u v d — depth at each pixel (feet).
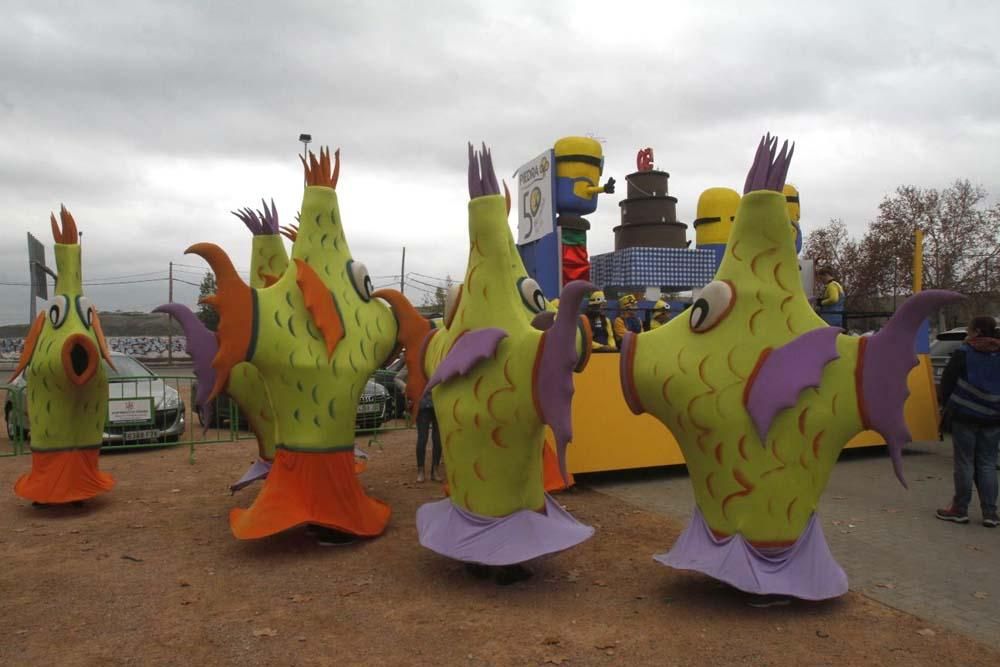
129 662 12.35
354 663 12.21
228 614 14.40
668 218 45.55
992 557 17.57
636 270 41.32
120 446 33.99
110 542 19.51
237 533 17.43
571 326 13.58
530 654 12.42
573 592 15.34
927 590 15.29
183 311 19.94
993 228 95.30
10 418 37.65
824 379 13.65
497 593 15.33
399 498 24.66
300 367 18.16
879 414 13.35
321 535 18.99
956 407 20.47
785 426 13.62
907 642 12.73
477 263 15.85
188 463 31.45
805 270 38.91
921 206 96.43
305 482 18.24
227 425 43.93
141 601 15.16
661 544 18.76
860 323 76.18
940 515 21.07
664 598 14.90
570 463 25.27
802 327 13.94
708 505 14.35
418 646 12.81
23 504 23.88
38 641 13.23
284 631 13.53
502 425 14.87
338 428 18.65
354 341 19.01
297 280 18.86
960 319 96.58
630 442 26.27
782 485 13.74
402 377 28.17
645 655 12.31
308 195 19.74
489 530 15.19
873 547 18.38
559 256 33.42
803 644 12.65
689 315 14.71
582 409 25.68
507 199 16.93
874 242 95.91
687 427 14.24
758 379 13.60
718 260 43.27
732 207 43.65
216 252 17.66
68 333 21.99
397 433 40.27
